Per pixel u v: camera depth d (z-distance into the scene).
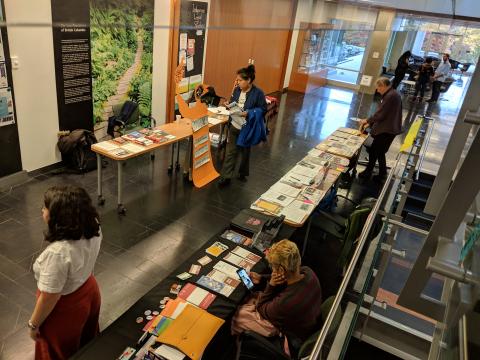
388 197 2.73
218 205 4.82
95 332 2.28
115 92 5.57
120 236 3.97
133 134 4.79
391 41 11.95
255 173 5.87
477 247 0.92
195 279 2.54
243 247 2.93
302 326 2.38
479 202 1.04
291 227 3.39
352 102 10.86
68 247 1.82
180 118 5.46
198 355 1.98
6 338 2.70
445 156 2.69
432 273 1.02
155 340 2.03
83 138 5.04
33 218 4.06
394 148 7.57
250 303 2.59
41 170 4.96
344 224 3.91
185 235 4.14
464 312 0.87
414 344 2.35
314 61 11.55
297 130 8.09
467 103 1.97
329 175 4.25
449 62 11.09
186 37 6.45
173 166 5.50
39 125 4.73
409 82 12.03
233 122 5.07
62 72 4.76
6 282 3.19
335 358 1.13
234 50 8.12
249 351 2.17
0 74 4.12
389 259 2.37
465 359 0.74
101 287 3.28
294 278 2.42
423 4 1.80
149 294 2.37
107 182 5.04
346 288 1.38
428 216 5.10
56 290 1.82
